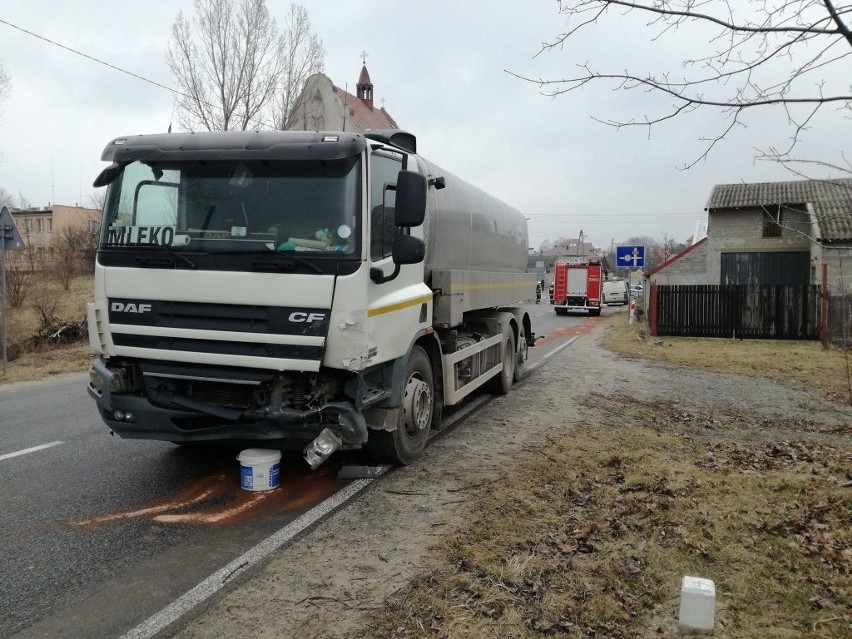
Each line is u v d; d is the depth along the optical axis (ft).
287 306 15.62
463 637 10.40
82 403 31.89
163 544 14.40
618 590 12.10
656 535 14.61
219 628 10.89
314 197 16.10
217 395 16.74
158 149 16.98
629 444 22.72
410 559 13.39
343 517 15.87
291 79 90.07
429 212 22.74
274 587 12.28
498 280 31.83
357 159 16.14
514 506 16.29
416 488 17.99
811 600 11.80
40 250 106.22
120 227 17.03
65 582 12.62
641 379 39.09
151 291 16.52
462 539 14.21
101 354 17.33
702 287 69.10
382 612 11.28
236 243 16.14
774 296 66.74
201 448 22.36
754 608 11.59
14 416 28.68
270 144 16.16
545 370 42.60
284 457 21.07
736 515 15.89
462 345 25.32
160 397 16.98
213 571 13.01
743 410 30.07
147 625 11.00
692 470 19.48
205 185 16.62
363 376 16.70
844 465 20.16
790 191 100.42
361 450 20.99
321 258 15.65
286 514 16.14
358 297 15.64
